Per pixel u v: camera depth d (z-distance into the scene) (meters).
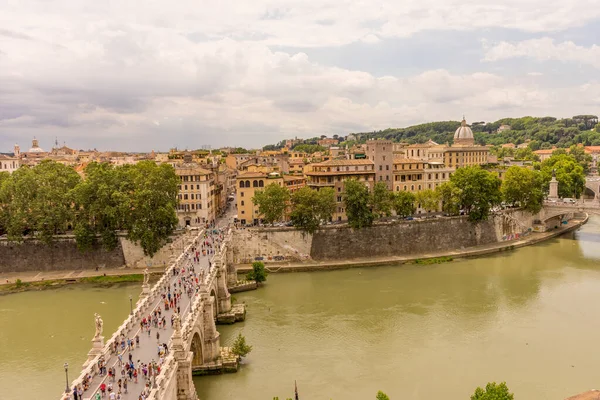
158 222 146.12
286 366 83.12
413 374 79.94
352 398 72.94
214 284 101.25
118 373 59.94
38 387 77.19
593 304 110.00
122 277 135.75
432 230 162.25
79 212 150.25
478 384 76.75
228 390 75.50
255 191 160.50
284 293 121.38
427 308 108.94
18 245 143.38
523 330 96.38
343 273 139.50
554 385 76.31
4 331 99.19
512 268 141.38
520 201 185.88
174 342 64.00
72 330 99.12
